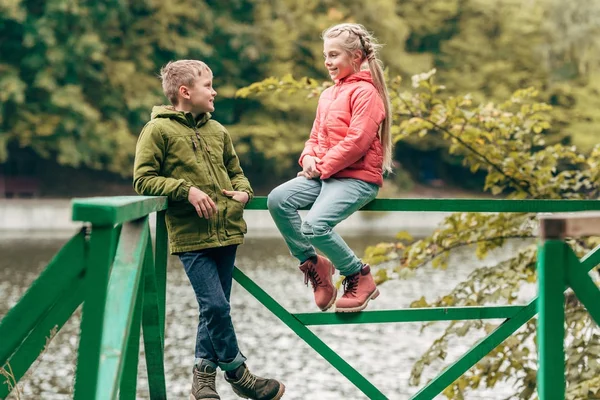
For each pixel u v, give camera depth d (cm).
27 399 971
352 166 476
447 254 777
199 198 444
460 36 5981
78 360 256
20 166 5388
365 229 4203
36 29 4809
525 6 5797
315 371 1230
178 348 1312
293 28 5466
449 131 801
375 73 486
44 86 4822
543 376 286
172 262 2511
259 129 5422
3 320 272
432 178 6450
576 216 286
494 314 495
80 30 4953
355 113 473
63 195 5306
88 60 5000
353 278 484
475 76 5819
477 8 5897
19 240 3384
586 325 708
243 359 469
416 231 4047
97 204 260
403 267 762
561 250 286
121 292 283
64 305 322
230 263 471
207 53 5266
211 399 462
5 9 4741
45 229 4106
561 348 286
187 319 1559
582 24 2917
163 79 476
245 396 476
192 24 5331
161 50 5319
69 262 272
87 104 4975
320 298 483
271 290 1972
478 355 490
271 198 480
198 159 461
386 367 1256
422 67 5666
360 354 1343
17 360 324
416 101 793
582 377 680
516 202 504
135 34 5188
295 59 5538
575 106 5309
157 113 464
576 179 810
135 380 350
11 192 5206
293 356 1325
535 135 828
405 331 1532
